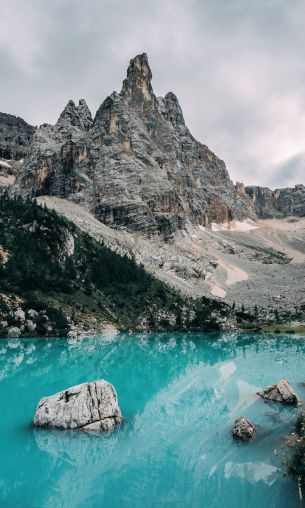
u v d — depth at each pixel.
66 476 27.75
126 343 100.81
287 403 45.22
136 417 40.84
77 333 103.38
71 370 65.56
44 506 23.98
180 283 197.75
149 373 66.62
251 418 40.03
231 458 30.56
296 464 27.23
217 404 46.25
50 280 122.12
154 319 131.38
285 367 72.25
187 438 34.88
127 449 32.31
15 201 159.38
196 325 136.62
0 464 29.39
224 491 25.69
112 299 134.25
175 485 26.52
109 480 27.25
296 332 133.00
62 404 37.19
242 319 155.88
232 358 83.69
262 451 31.50
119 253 180.75
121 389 54.41
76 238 165.25
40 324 101.00
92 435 34.97
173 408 44.59
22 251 127.62
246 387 55.47
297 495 24.88
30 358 75.06
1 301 100.62
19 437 34.16
